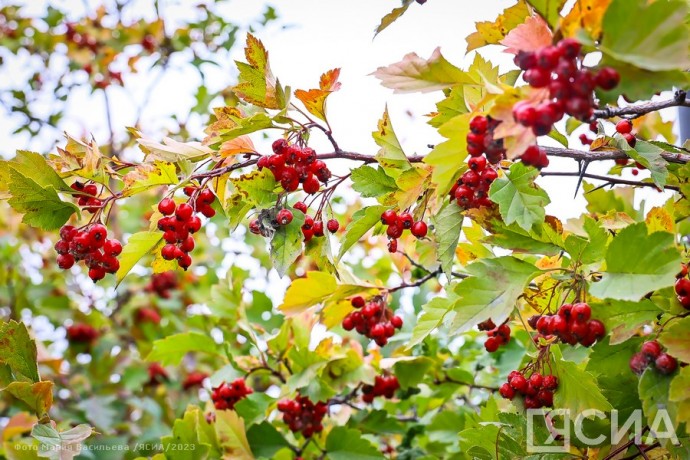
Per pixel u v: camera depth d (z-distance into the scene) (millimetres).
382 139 726
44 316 1443
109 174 737
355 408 920
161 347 939
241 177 722
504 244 693
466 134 631
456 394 1024
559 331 645
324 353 872
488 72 701
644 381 625
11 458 768
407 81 661
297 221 726
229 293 938
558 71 579
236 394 891
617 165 805
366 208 736
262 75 718
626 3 571
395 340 934
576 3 591
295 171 721
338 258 741
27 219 716
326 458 871
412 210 790
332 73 730
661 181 711
